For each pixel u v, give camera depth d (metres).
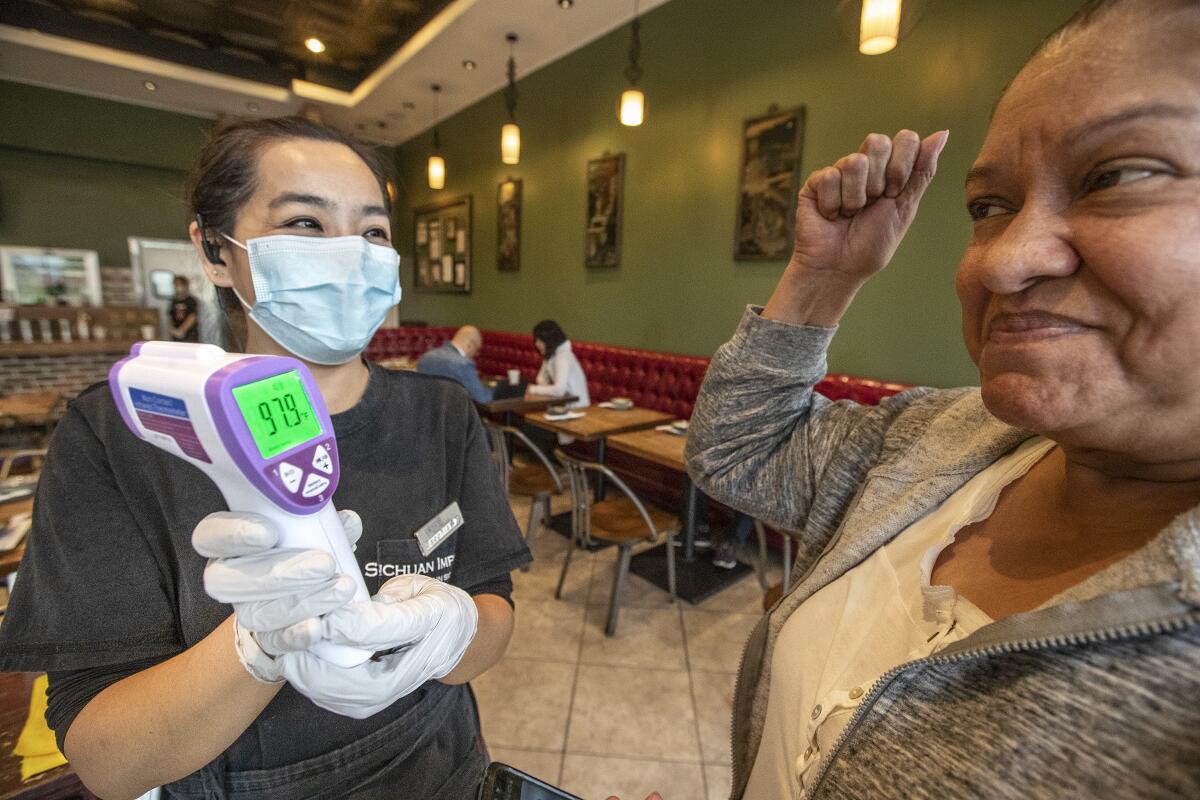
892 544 0.51
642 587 2.44
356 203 0.63
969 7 2.36
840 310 0.64
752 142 3.25
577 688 1.79
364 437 0.62
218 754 0.42
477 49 4.43
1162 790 0.25
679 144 3.71
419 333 6.35
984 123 2.37
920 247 2.61
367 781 0.58
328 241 0.60
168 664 0.43
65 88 5.53
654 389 3.91
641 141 3.98
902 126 2.63
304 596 0.35
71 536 0.48
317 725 0.55
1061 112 0.31
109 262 6.20
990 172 0.37
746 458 0.73
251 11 4.37
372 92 5.40
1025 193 0.34
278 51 5.14
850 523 0.56
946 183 2.50
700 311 3.75
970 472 0.50
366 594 0.41
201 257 0.65
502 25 4.04
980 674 0.35
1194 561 0.27
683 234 3.78
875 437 0.62
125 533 0.50
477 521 0.70
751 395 0.70
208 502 0.52
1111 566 0.32
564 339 3.69
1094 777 0.27
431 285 6.73
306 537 0.38
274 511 0.36
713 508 3.04
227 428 0.32
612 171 4.19
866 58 2.72
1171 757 0.25
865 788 0.37
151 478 0.51
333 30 4.64
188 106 6.04
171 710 0.40
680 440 2.53
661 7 3.71
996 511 0.46
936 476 0.52
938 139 0.52
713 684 1.83
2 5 4.24
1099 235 0.29
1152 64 0.28
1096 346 0.31
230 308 0.68
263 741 0.54
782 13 3.05
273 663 0.38
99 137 5.80
